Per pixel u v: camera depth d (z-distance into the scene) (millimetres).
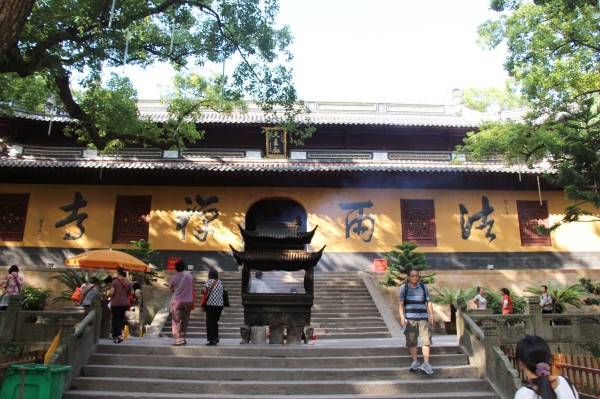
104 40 12828
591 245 24188
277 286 19422
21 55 11055
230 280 20578
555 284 21469
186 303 10320
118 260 14898
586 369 8977
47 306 18875
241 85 15859
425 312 9297
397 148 27219
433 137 27297
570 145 13930
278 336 11312
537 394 3535
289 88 15875
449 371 9312
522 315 12453
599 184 14406
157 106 29109
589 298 19625
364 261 23750
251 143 26812
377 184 24781
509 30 15750
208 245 23703
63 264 23156
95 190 24188
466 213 24500
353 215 24359
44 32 12297
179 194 24312
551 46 15523
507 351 11477
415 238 24250
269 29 15133
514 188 24906
